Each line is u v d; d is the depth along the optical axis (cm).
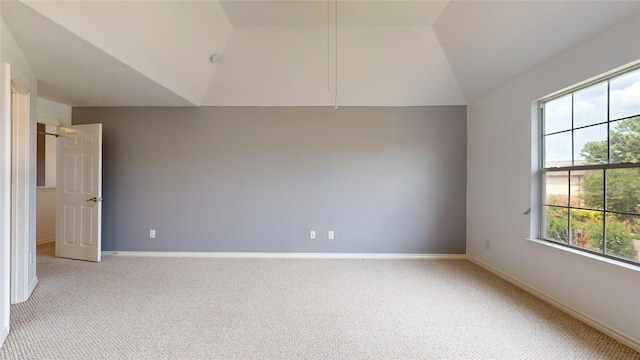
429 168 428
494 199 359
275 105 427
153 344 204
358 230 429
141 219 430
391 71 387
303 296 287
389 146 429
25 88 268
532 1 241
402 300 278
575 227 258
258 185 430
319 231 430
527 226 303
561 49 254
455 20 313
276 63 379
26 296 272
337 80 398
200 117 429
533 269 294
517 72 310
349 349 200
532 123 297
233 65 379
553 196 282
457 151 426
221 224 430
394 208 429
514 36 280
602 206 233
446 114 426
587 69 233
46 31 221
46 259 406
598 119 236
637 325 197
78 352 194
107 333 217
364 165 429
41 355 190
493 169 362
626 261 213
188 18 288
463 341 210
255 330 223
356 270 368
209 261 404
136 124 429
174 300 275
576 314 243
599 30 221
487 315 249
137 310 254
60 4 202
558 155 276
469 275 350
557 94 273
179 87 364
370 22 335
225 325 230
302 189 430
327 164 429
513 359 190
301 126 429
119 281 323
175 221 430
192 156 430
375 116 429
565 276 255
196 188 430
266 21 332
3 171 208
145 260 406
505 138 339
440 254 427
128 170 429
